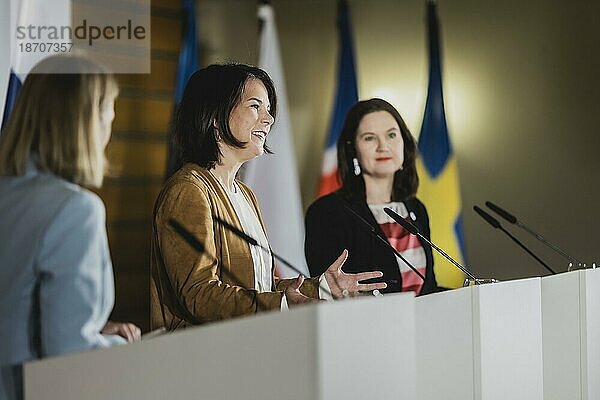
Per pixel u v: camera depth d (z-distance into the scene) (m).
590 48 5.70
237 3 4.45
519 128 5.59
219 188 3.88
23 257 3.17
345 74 4.95
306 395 2.62
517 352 4.21
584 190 5.68
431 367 3.88
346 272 4.77
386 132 4.92
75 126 3.31
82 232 3.23
